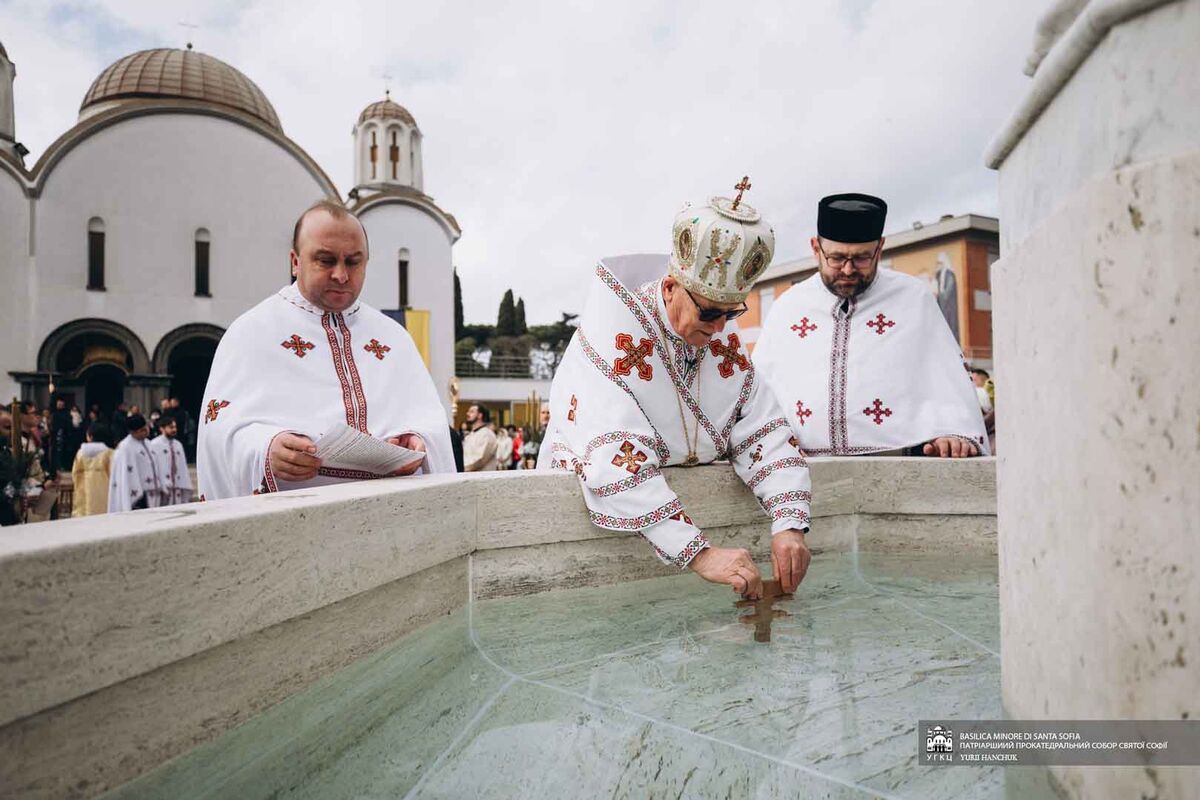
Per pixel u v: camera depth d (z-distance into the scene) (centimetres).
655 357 189
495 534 177
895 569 203
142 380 1912
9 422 648
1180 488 63
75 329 1870
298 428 210
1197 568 61
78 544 81
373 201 2166
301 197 2089
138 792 89
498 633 151
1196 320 61
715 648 138
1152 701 65
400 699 118
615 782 91
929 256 1962
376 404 229
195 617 96
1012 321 96
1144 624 66
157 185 1948
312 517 119
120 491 825
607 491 175
